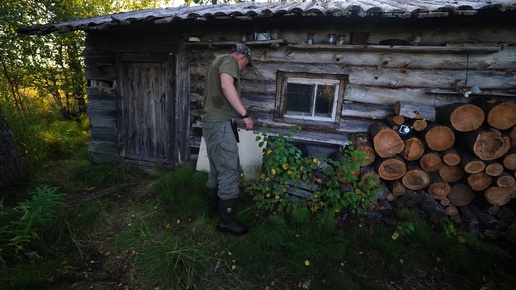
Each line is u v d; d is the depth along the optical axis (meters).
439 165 2.57
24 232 2.12
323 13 2.38
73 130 6.06
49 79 6.08
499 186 2.46
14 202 2.89
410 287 2.01
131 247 2.27
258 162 3.20
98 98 4.12
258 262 2.13
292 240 2.37
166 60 3.63
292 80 3.27
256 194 2.92
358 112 3.09
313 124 3.26
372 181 2.57
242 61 2.34
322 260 2.18
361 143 2.80
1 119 3.01
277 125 3.35
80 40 6.32
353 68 2.99
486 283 2.04
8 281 1.76
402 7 2.35
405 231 2.45
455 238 2.44
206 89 2.34
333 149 3.35
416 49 2.70
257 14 2.54
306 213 2.57
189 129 3.77
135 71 3.87
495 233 2.50
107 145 4.27
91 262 2.09
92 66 4.00
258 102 3.38
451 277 2.11
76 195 3.23
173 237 2.42
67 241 2.31
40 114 5.59
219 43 3.21
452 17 2.57
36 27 3.30
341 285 1.95
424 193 2.67
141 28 3.60
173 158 3.95
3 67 5.12
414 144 2.55
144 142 4.10
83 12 6.29
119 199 3.17
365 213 2.70
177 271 1.97
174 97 3.74
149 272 1.97
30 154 4.07
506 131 2.40
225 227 2.44
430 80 2.82
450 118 2.44
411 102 2.75
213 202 2.71
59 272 1.92
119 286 1.87
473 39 2.65
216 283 1.95
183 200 2.96
